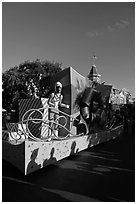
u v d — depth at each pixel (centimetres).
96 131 1366
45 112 1027
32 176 664
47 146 773
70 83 1218
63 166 782
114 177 674
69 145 942
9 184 596
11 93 2855
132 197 522
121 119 1927
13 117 1482
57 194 534
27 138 945
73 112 1225
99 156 957
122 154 1010
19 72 2952
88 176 678
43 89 1455
